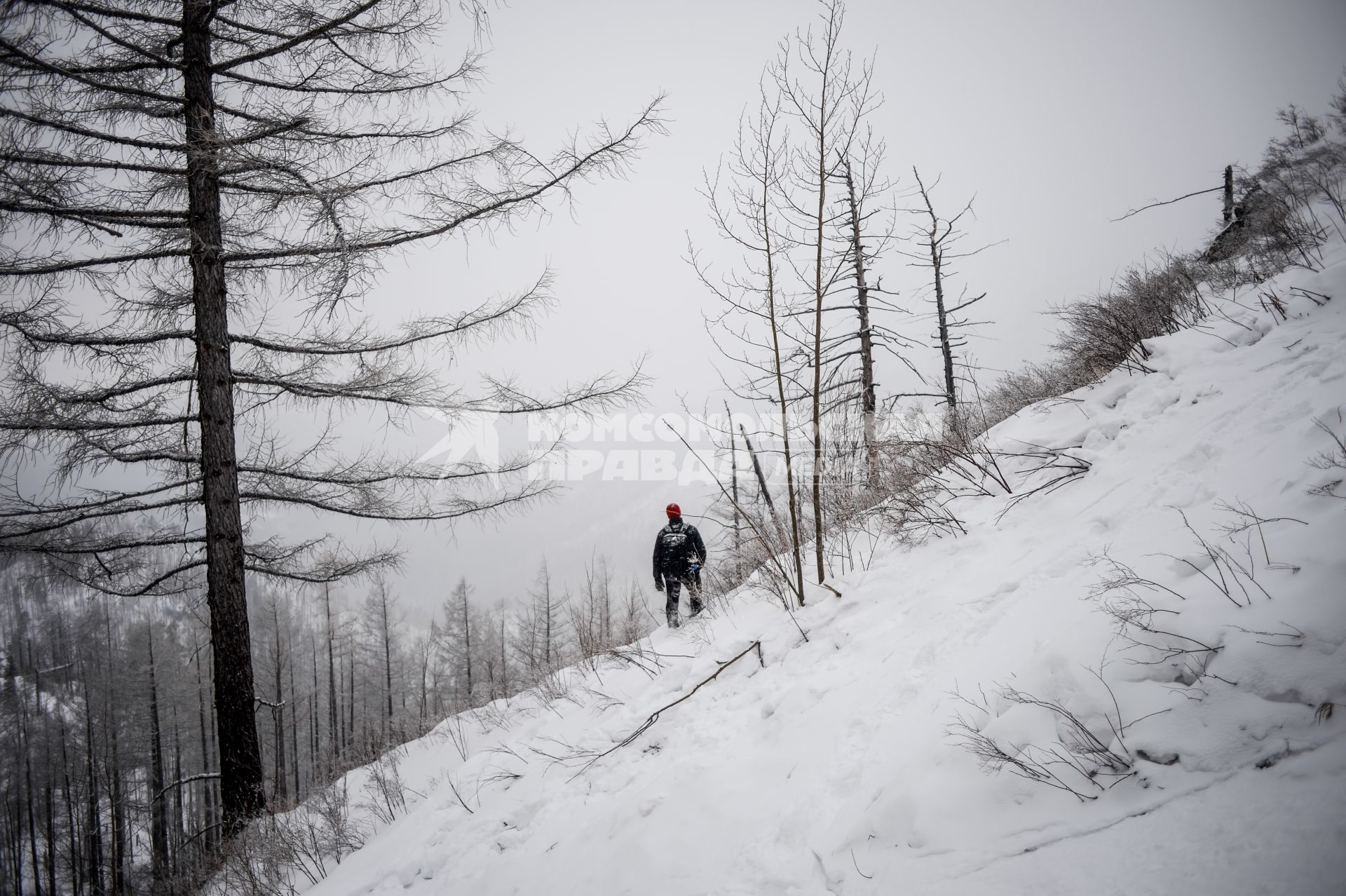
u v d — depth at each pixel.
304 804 6.77
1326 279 4.87
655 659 6.04
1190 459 4.04
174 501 6.66
